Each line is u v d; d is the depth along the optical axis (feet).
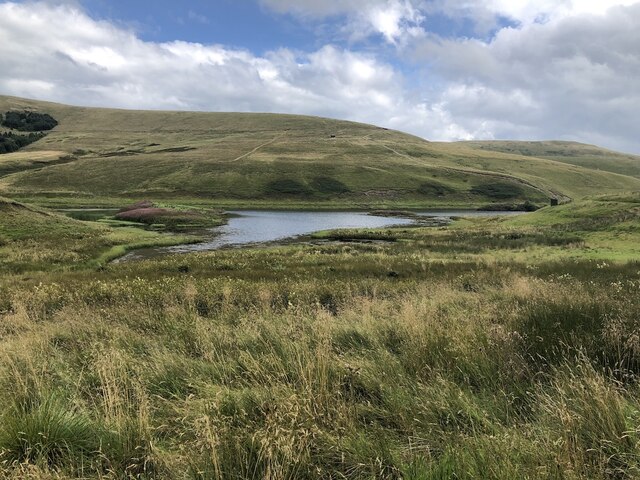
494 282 48.91
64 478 10.26
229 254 96.68
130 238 126.00
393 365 16.53
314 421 12.22
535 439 11.32
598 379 13.15
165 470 10.92
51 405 13.05
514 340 18.08
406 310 24.41
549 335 18.78
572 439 10.85
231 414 13.34
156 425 13.14
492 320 23.08
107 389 14.34
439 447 11.51
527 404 13.70
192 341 21.57
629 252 86.84
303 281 49.70
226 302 33.88
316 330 20.74
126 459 11.39
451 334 18.63
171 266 74.49
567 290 31.83
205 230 168.14
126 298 38.50
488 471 9.84
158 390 15.96
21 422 12.01
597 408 11.76
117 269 73.00
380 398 14.70
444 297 34.27
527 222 146.10
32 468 10.16
